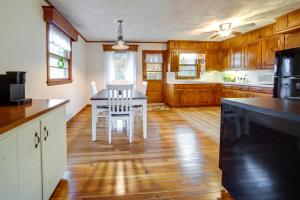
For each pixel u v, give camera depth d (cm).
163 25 511
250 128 160
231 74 731
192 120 519
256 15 430
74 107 558
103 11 400
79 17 439
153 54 769
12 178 122
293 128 120
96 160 277
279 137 131
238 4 366
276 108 141
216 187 213
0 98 193
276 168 135
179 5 371
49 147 181
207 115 582
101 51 741
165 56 773
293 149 121
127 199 191
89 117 553
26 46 279
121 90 343
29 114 146
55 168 197
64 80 450
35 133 154
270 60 519
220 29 500
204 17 443
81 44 654
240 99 194
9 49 237
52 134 189
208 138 374
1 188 111
